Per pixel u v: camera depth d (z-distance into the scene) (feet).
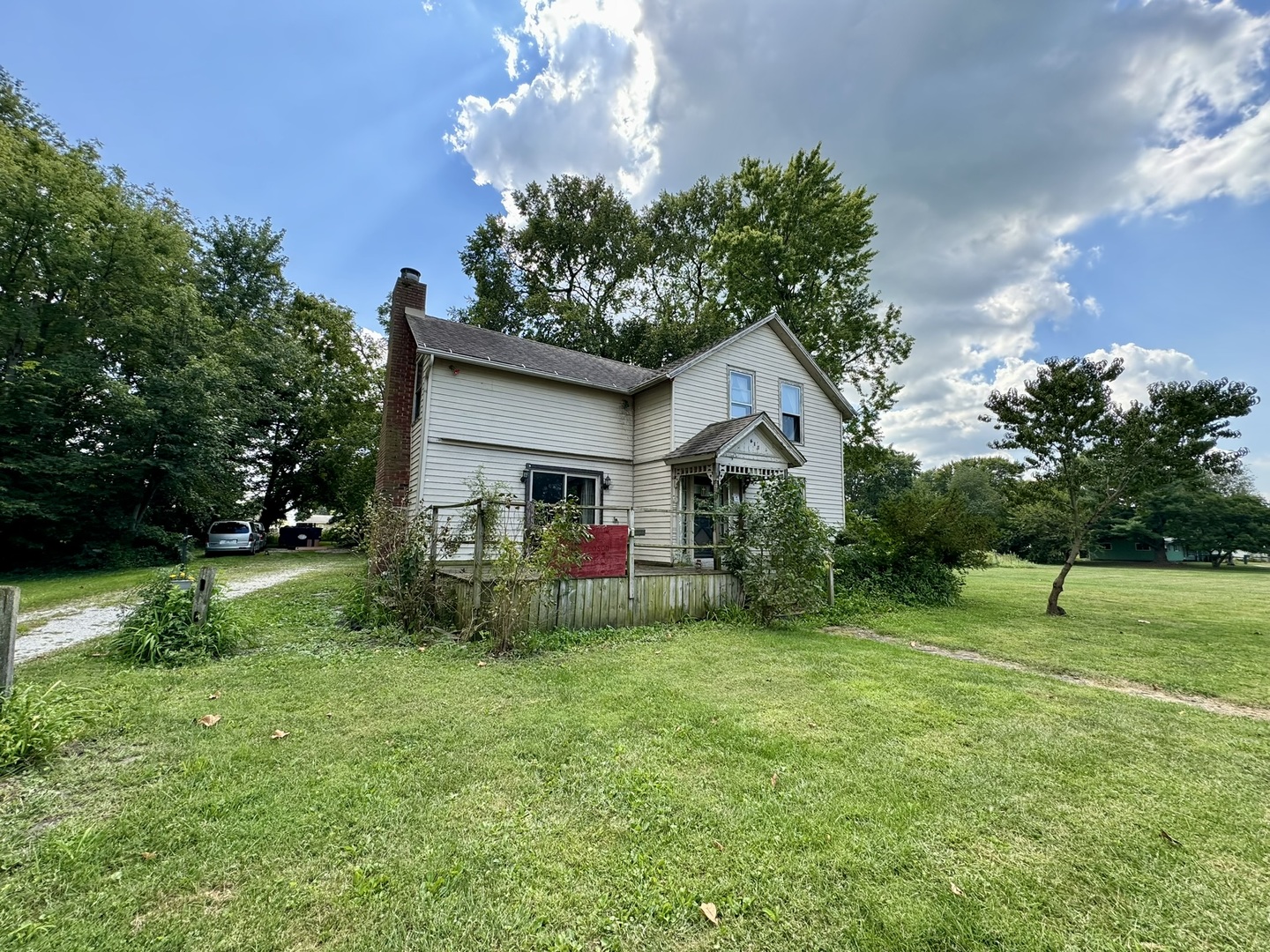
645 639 22.88
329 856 7.77
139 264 58.90
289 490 93.61
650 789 9.84
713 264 73.77
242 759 10.71
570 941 6.34
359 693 14.94
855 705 14.62
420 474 35.47
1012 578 69.46
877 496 164.55
